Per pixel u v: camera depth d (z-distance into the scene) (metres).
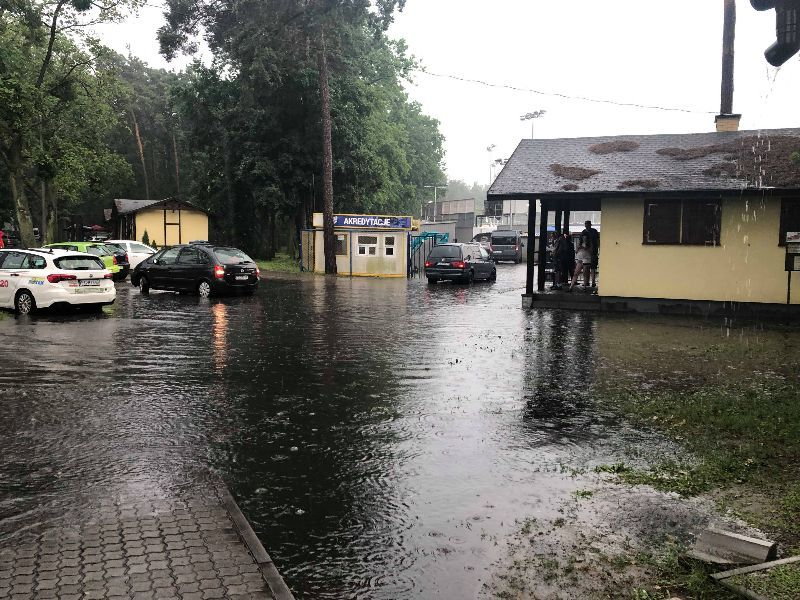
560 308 18.91
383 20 30.69
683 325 15.52
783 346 12.42
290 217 44.75
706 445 6.46
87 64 37.59
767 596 3.51
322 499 5.16
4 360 10.64
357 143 41.03
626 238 18.09
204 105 42.47
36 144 37.66
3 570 3.89
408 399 8.33
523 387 9.03
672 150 19.44
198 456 6.12
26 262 16.73
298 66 36.69
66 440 6.54
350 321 15.96
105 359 10.79
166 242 45.50
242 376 9.60
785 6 4.20
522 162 20.23
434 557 4.22
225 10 32.06
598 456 6.20
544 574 4.00
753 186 16.08
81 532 4.45
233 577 3.84
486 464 5.97
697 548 4.18
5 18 34.66
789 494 5.19
